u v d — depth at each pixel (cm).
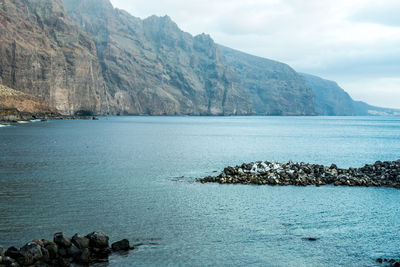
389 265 2056
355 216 2912
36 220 2652
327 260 2112
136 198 3359
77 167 5034
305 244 2331
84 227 2533
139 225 2608
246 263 2059
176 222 2692
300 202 3312
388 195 3606
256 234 2483
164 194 3541
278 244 2322
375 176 4350
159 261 2053
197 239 2375
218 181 4172
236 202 3278
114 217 2770
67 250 2056
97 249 2158
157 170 4969
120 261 2042
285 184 4038
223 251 2203
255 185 4006
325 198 3469
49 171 4647
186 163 5738
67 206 3030
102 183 3994
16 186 3725
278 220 2786
